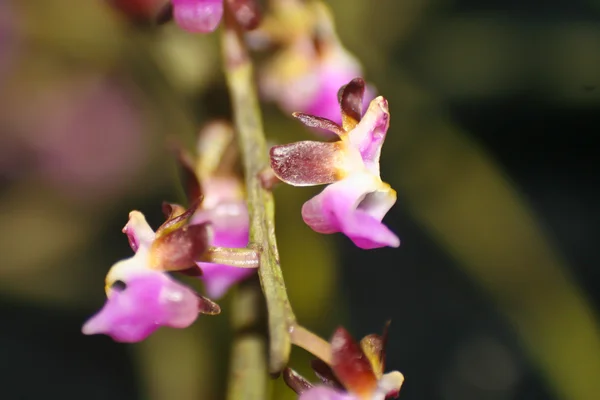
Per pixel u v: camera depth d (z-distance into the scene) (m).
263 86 0.18
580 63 0.31
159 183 0.29
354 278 0.31
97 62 0.24
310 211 0.13
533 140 0.32
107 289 0.13
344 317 0.21
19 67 0.25
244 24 0.15
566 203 0.32
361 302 0.30
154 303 0.13
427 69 0.31
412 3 0.27
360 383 0.13
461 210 0.24
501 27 0.31
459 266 0.27
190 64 0.18
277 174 0.13
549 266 0.24
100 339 0.30
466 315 0.30
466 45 0.31
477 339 0.30
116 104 0.27
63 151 0.28
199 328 0.19
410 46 0.30
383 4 0.26
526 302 0.24
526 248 0.24
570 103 0.31
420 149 0.24
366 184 0.13
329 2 0.23
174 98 0.23
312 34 0.17
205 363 0.19
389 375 0.13
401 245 0.32
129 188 0.29
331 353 0.13
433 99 0.26
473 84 0.31
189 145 0.23
